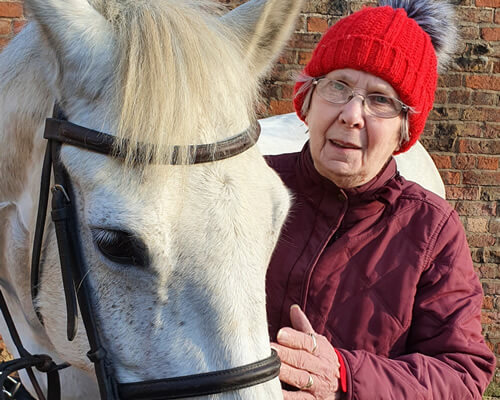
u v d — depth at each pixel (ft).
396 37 4.46
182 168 3.33
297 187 4.96
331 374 4.06
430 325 4.60
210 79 3.50
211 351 3.34
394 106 4.54
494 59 10.85
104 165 3.41
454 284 4.64
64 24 3.55
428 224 4.74
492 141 11.06
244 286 3.38
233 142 3.51
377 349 4.59
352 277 4.63
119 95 3.43
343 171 4.52
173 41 3.43
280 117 9.57
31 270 4.04
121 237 3.33
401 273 4.61
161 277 3.36
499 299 11.30
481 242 11.23
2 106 4.24
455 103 10.91
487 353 4.61
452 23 5.34
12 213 4.39
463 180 11.14
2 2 9.72
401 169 8.81
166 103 3.27
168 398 3.39
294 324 4.27
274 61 4.59
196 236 3.32
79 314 3.75
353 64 4.45
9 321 4.56
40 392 4.58
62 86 3.66
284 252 4.71
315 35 10.62
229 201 3.40
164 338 3.40
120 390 3.51
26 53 4.14
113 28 3.63
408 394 4.15
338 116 4.54
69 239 3.62
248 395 3.32
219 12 4.33
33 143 4.05
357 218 4.72
